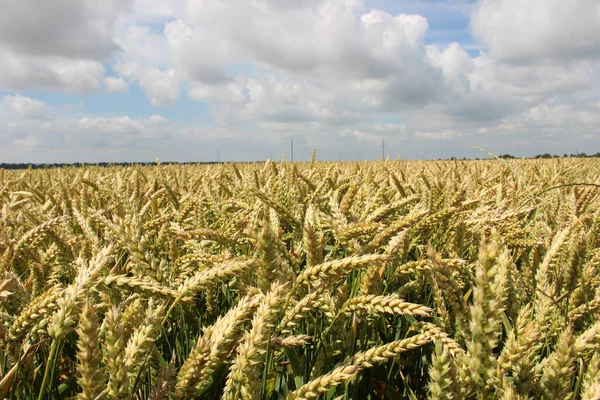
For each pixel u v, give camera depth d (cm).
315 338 193
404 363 235
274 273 157
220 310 288
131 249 186
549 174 773
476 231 306
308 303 159
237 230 309
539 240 290
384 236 205
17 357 168
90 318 110
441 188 400
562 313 191
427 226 272
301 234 274
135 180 556
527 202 427
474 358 118
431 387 120
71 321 129
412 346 142
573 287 235
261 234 153
